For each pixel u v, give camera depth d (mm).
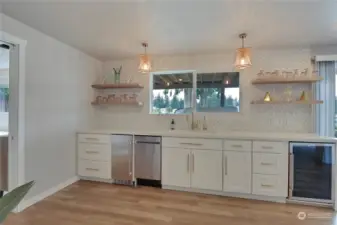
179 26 2578
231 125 3666
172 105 3980
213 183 3078
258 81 3354
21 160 2561
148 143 3348
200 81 3816
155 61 3994
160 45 3289
